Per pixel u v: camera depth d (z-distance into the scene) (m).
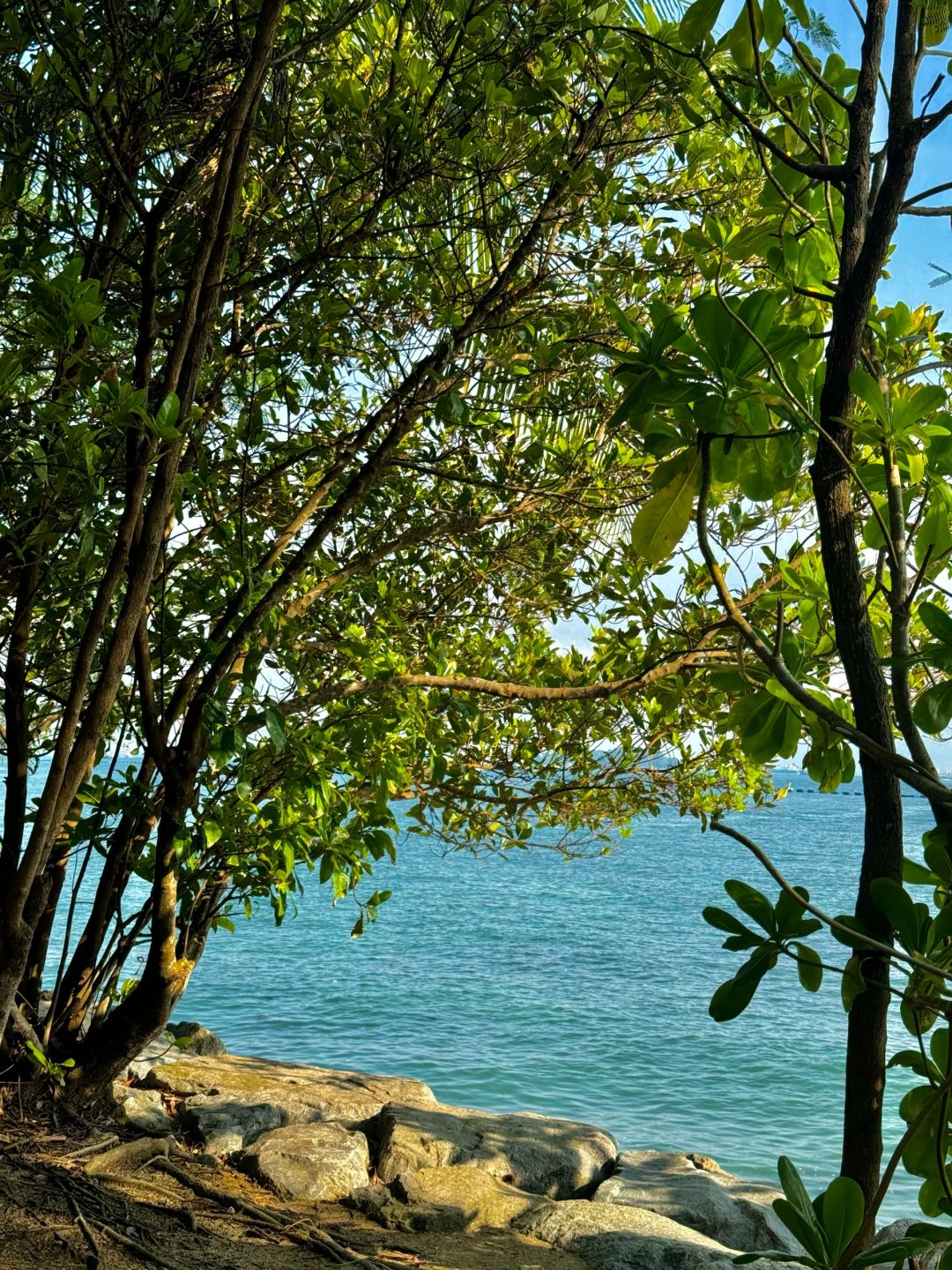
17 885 4.10
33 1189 4.60
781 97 2.02
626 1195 6.36
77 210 4.21
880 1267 5.00
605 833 7.12
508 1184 6.24
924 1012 1.54
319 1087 7.41
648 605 5.36
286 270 4.69
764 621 4.59
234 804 5.04
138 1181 5.07
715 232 2.17
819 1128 12.69
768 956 1.40
